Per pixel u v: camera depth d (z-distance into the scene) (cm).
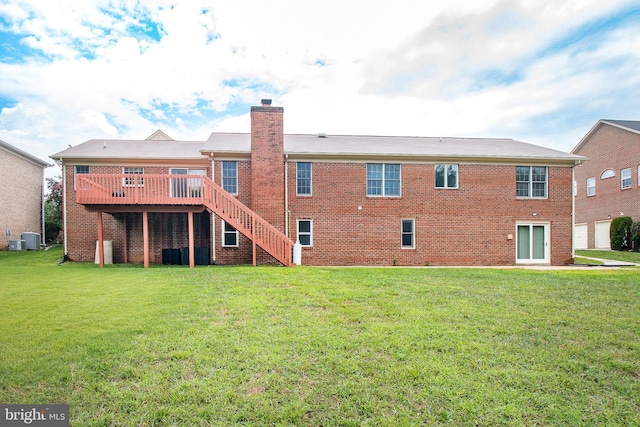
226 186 1469
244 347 413
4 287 779
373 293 699
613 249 2295
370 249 1501
